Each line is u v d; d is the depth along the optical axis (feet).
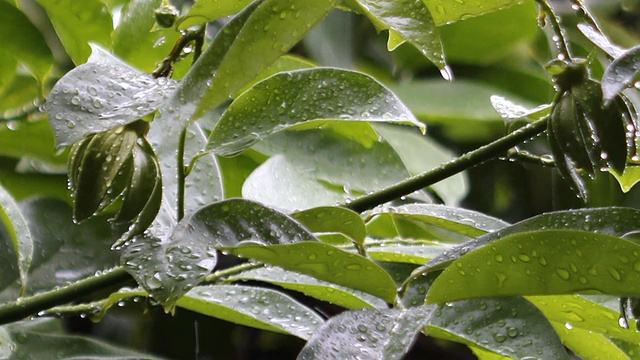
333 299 5.42
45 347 5.57
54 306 5.23
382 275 4.97
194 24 5.19
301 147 6.01
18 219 5.42
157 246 5.01
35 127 5.92
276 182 5.89
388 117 5.24
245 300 5.43
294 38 4.99
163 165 5.52
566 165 5.17
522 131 5.31
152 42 5.82
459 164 5.32
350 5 5.17
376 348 4.88
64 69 6.11
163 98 5.00
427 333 5.21
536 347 5.16
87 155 5.10
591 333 5.38
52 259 5.82
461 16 5.32
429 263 5.10
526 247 4.93
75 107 4.98
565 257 4.92
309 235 5.00
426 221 5.43
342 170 6.01
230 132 5.24
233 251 4.93
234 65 4.98
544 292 4.97
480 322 5.21
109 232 5.89
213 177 5.55
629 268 4.90
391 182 6.02
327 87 5.29
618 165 5.12
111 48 5.82
